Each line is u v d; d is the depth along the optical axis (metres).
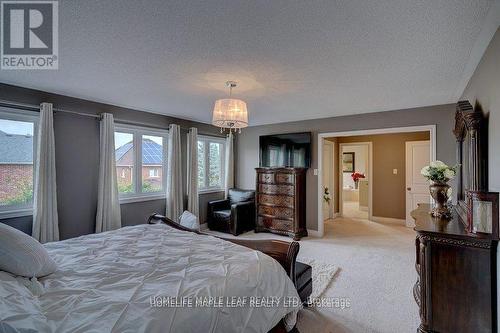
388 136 6.05
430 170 2.39
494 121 1.76
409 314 2.23
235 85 2.88
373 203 6.24
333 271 3.10
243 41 1.89
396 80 2.71
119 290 1.31
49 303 1.20
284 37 1.83
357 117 4.47
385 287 2.72
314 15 1.56
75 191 3.41
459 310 1.75
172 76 2.61
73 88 3.03
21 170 3.01
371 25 1.67
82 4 1.46
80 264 1.66
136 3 1.45
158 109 4.15
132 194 4.14
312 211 4.91
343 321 2.13
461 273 1.74
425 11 1.51
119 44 1.95
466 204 2.03
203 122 5.32
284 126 5.30
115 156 3.77
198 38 1.85
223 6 1.47
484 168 1.99
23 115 2.99
